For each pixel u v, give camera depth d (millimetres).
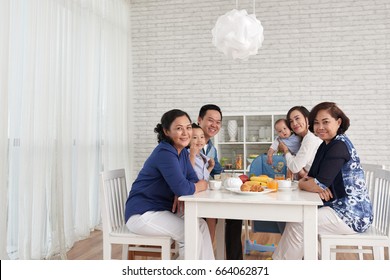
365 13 4703
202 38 5129
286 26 4887
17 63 3018
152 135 5277
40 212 3203
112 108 4723
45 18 3277
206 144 3010
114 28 4785
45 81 3256
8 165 2906
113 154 4730
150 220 2111
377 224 2367
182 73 5184
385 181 2260
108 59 4594
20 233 3004
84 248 3600
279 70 4895
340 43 4754
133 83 5340
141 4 5320
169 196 2238
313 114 2234
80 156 3902
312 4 4832
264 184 2252
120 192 2455
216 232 2684
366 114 4672
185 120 2195
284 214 1865
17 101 3027
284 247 2139
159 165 2109
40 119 3215
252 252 3434
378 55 4660
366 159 4660
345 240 2072
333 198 2160
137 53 5324
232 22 2254
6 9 2811
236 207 1912
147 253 2580
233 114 4730
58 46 3496
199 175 2590
